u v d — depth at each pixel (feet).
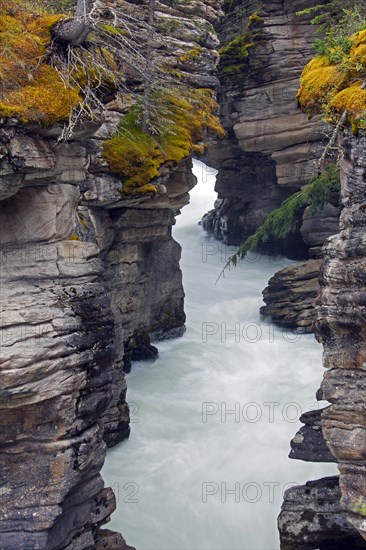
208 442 55.88
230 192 96.89
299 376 65.92
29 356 33.78
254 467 52.47
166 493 49.93
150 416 59.21
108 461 53.26
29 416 34.83
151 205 62.59
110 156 55.36
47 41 35.94
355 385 36.88
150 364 68.23
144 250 66.95
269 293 78.54
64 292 36.42
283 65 84.53
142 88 59.41
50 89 34.58
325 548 42.98
